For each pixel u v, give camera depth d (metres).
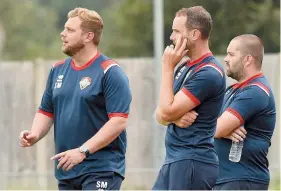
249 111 23.06
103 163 22.12
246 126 23.36
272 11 67.94
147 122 41.38
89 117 22.03
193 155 21.36
